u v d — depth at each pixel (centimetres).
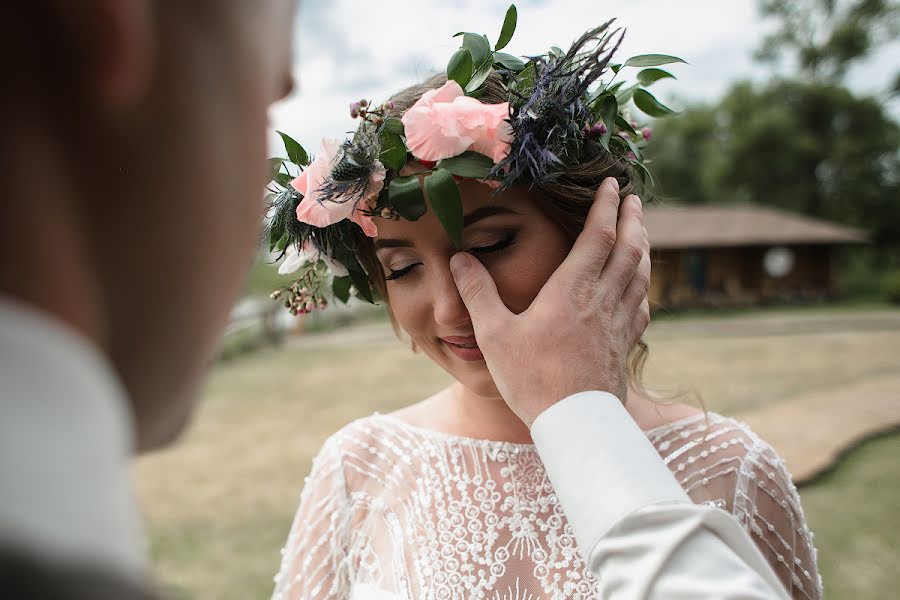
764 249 2434
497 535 117
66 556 24
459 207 95
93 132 31
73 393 26
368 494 129
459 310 104
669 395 133
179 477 570
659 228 2478
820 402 762
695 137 3328
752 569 68
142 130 32
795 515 117
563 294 88
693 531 67
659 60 108
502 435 127
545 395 83
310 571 126
